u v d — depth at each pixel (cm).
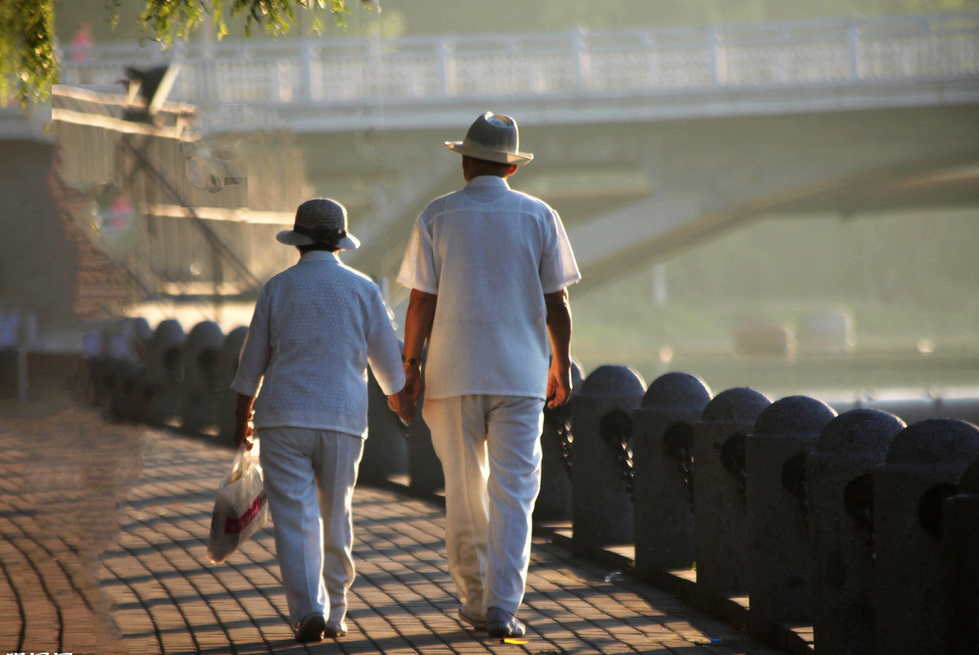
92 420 2220
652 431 2352
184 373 4962
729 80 10138
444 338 1895
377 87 9525
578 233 10606
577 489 2670
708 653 1834
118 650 1803
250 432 1984
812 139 10269
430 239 1923
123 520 2762
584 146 10381
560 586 2353
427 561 2584
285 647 1838
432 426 1936
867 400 5259
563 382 1988
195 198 6191
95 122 5506
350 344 1903
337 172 10138
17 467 2108
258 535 2870
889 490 1468
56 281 2336
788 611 1878
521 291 1898
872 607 1633
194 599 2189
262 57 9644
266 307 1914
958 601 1230
